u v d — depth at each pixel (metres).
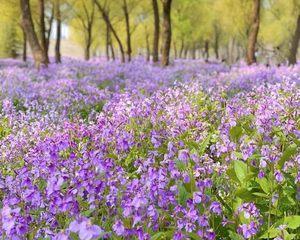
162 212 4.10
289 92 8.55
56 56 39.12
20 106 11.75
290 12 42.69
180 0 48.25
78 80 15.48
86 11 45.75
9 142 7.29
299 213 4.73
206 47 69.75
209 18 58.53
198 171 4.62
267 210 4.55
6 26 61.56
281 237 3.99
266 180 4.58
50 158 4.88
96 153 4.83
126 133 6.37
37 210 4.23
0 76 16.45
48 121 9.06
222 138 5.82
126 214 3.63
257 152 5.27
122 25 57.97
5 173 6.17
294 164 4.73
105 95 12.04
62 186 4.16
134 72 20.06
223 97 9.54
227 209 4.64
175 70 21.47
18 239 3.43
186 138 6.73
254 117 6.89
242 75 16.30
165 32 27.33
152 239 3.67
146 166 5.09
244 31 55.62
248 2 47.59
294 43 34.00
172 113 7.61
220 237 4.42
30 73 19.73
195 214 3.88
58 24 39.38
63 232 3.17
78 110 10.99
